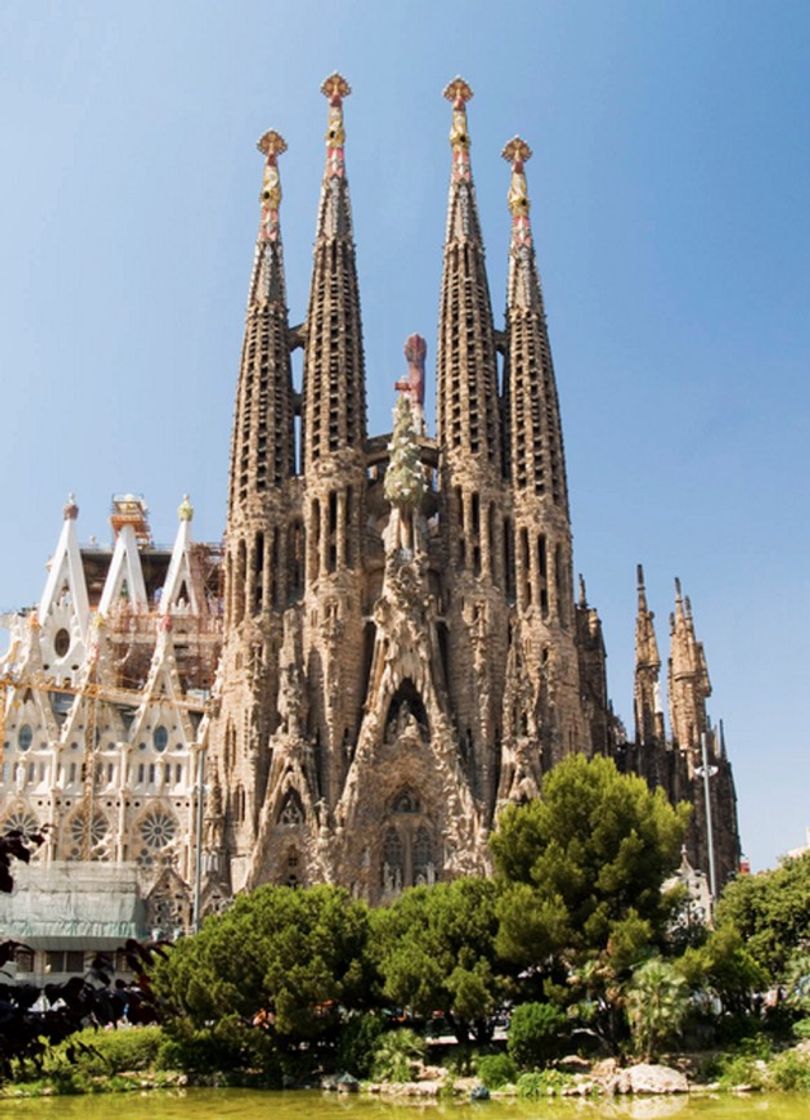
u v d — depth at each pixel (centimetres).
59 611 16100
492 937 6388
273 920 6575
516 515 12625
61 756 13562
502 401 13388
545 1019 5909
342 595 12038
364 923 6819
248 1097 5812
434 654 11681
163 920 11344
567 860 6244
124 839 13325
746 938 7000
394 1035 6206
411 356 15738
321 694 11719
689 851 13788
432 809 11288
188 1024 6316
